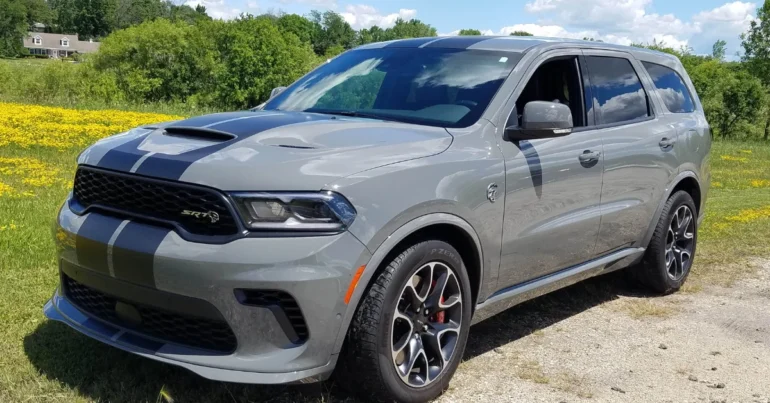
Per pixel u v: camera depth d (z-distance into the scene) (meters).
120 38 65.19
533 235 4.29
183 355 3.18
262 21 68.31
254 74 66.75
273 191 3.09
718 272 6.96
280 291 3.07
